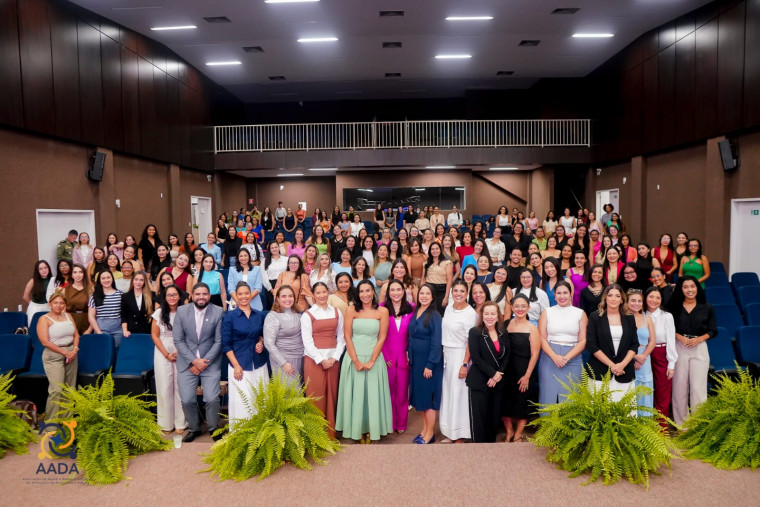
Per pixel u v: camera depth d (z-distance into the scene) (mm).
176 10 12086
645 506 2326
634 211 15094
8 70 8844
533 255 6547
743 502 2352
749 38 10141
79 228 11156
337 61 16938
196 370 4844
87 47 11219
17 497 2414
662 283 6250
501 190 21406
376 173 20094
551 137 19375
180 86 15977
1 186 8961
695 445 2871
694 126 12016
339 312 4824
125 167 13039
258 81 19234
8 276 9133
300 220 17984
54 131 10016
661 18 12969
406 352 5090
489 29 14031
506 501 2375
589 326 4484
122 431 2770
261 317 4855
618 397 4289
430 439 4879
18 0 9117
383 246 7418
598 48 15641
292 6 12281
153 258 8570
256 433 2693
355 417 4668
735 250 11047
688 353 5020
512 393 4801
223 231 14695
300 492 2465
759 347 5652
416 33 14320
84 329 6188
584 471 2658
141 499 2404
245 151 18406
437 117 23469
